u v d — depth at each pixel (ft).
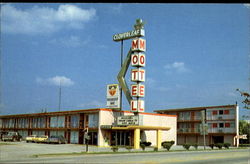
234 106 225.76
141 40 164.55
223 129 229.66
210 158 89.40
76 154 103.35
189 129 252.62
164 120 193.77
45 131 217.15
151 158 87.45
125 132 173.17
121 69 175.73
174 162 73.56
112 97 173.47
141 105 163.53
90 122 177.99
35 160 80.69
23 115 239.09
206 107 243.19
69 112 192.95
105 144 169.68
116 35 177.27
